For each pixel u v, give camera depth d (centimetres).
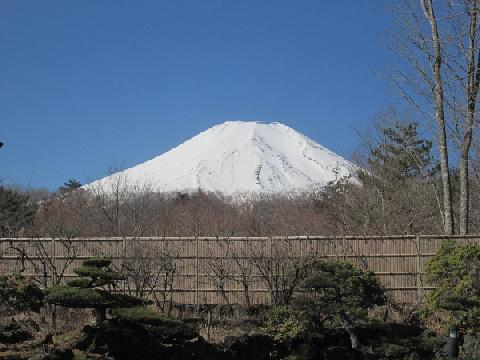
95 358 1148
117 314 1257
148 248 1786
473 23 2158
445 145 2216
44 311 1557
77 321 1552
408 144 3384
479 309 1490
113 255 1839
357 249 1834
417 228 2822
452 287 1556
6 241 1833
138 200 3628
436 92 2239
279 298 1692
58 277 1669
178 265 1833
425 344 1549
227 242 1825
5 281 1236
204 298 1812
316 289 1555
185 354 1361
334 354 1519
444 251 1609
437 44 2230
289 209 3459
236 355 1468
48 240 1856
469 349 1506
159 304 1669
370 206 2869
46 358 1080
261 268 1756
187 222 3011
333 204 3080
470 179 3150
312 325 1566
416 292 1819
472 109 2188
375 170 3275
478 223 2959
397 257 1836
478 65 2172
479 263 1545
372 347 1552
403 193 3008
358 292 1530
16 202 3375
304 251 1817
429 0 2255
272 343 1549
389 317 1777
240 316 1758
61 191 4928
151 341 1302
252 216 3173
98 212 3161
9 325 1284
